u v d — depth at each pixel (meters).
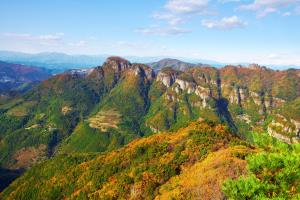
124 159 153.75
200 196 67.44
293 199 28.70
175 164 112.88
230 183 31.95
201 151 113.50
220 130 140.62
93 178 156.12
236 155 85.38
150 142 156.00
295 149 35.38
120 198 114.62
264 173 32.28
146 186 106.50
